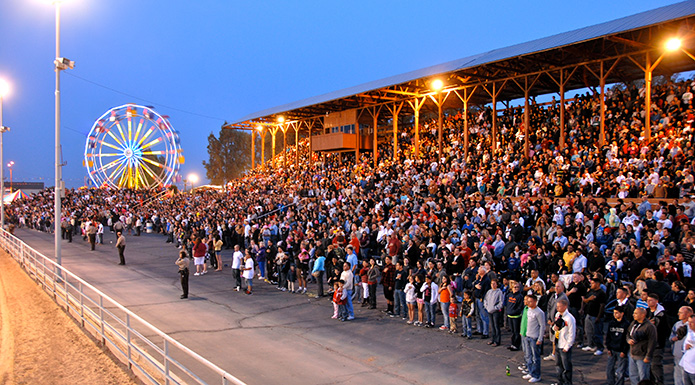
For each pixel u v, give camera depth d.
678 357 8.42
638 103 24.27
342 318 14.52
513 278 14.35
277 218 27.50
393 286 15.17
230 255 27.16
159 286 19.41
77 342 11.78
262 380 9.62
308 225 23.12
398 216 21.53
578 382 9.55
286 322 14.28
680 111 22.12
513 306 11.45
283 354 11.32
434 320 13.83
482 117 32.81
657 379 8.72
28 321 13.73
